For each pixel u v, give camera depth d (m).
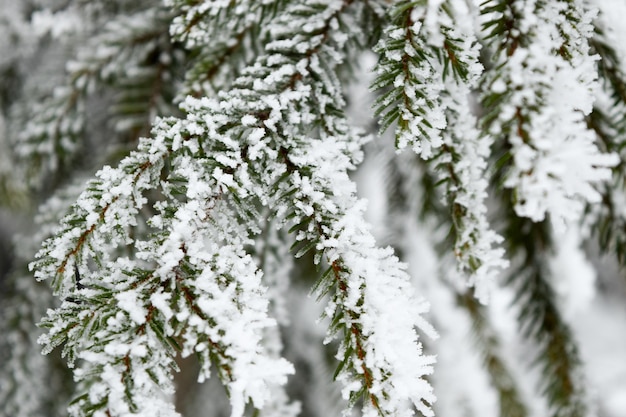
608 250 1.06
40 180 1.38
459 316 1.36
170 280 0.75
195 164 0.79
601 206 1.04
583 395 1.15
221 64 0.93
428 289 1.33
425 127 0.77
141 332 0.73
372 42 0.89
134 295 0.74
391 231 1.30
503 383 1.32
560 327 1.19
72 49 1.35
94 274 0.77
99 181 0.79
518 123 0.74
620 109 0.90
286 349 1.46
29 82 1.42
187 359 1.53
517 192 0.74
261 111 0.82
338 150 0.81
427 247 1.31
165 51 1.17
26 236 1.53
